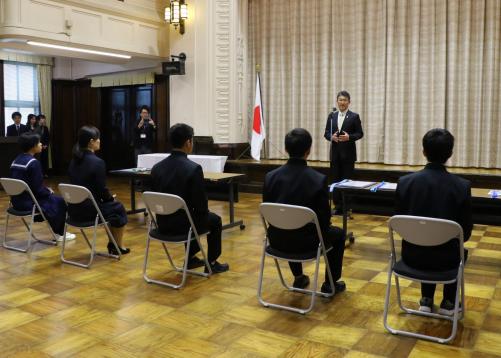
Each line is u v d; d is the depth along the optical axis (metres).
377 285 3.86
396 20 8.51
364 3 8.75
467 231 2.94
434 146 2.95
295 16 9.32
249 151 9.73
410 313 3.29
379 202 5.13
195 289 3.76
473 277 4.09
